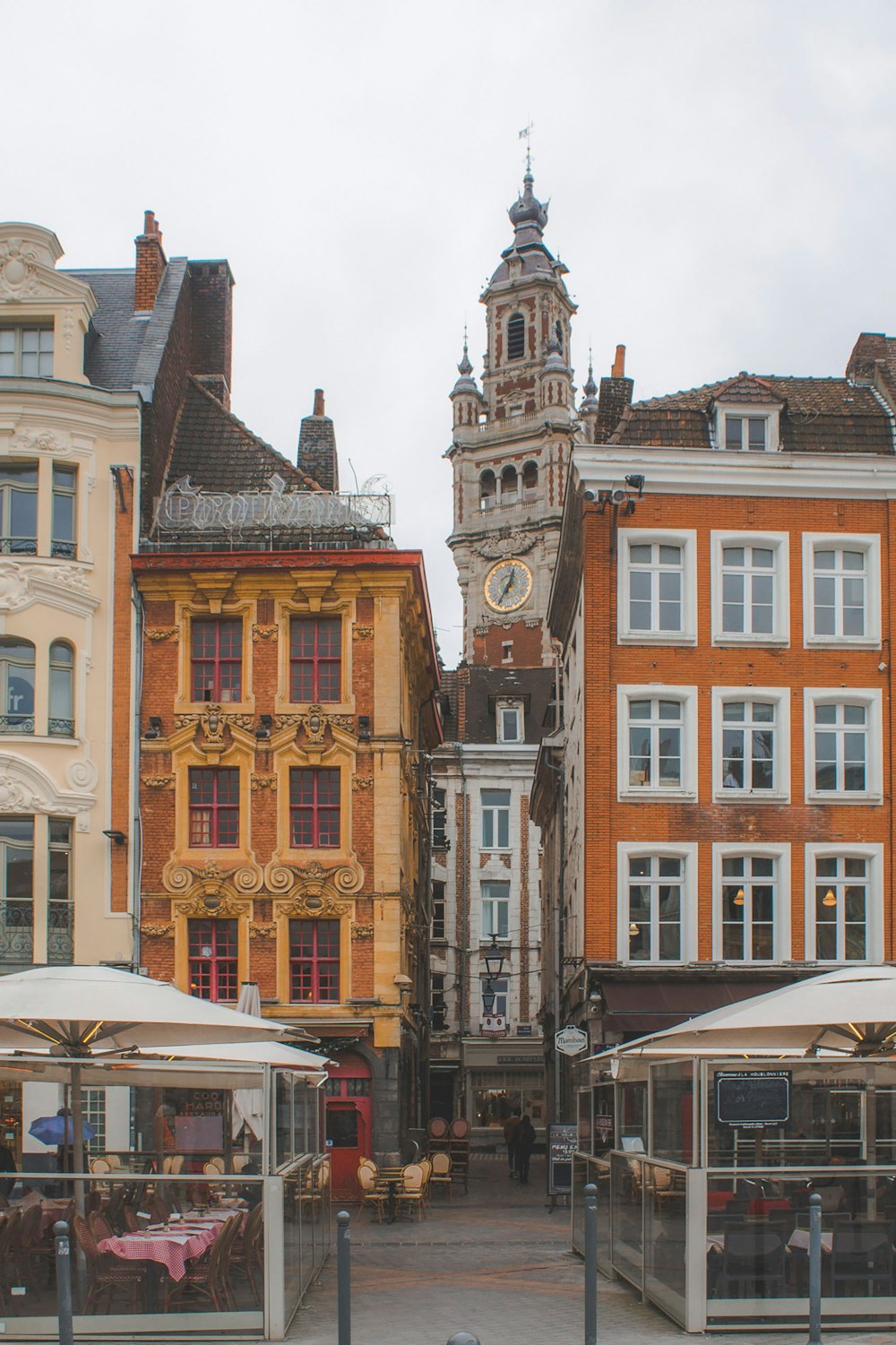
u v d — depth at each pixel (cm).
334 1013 2995
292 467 3538
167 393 3469
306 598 3125
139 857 3044
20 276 3216
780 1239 1405
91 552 3100
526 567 10194
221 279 3988
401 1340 1374
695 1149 1419
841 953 3128
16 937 2930
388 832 3056
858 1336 1379
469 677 7056
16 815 2972
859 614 3244
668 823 3127
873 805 3161
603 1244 1847
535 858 6700
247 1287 1385
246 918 3028
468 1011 6556
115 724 3070
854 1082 1453
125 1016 1367
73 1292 1359
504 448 10481
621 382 3809
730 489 3219
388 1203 2630
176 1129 1558
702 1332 1390
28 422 3075
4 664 3016
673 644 3178
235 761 3081
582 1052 3225
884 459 3234
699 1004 3003
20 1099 2716
